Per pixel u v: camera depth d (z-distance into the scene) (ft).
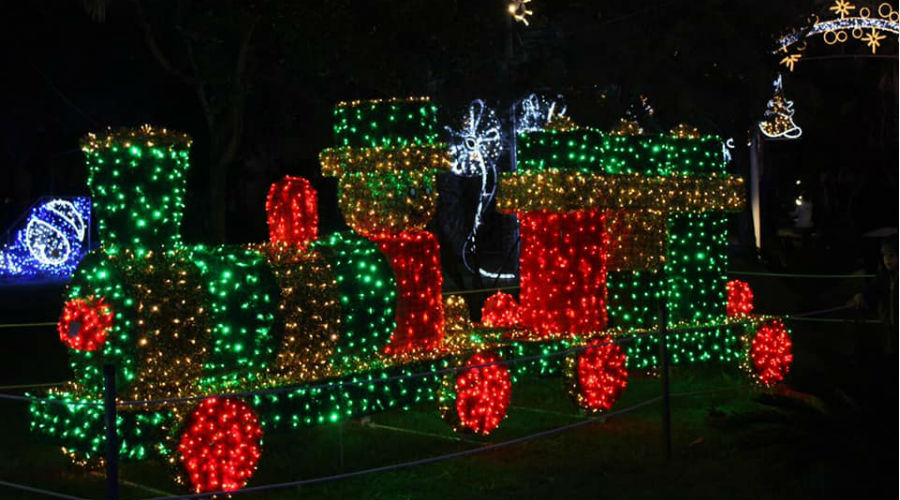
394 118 28.78
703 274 36.83
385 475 25.84
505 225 63.87
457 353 29.04
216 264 25.04
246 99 61.00
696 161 36.78
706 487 24.81
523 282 33.88
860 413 25.58
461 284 53.98
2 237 92.73
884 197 73.97
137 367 23.52
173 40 56.70
